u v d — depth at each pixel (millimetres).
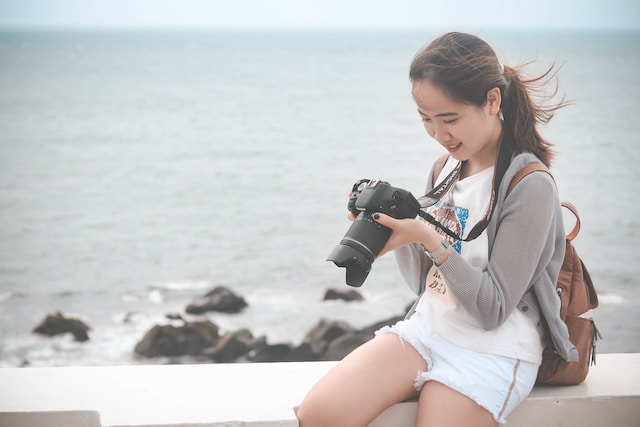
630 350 12508
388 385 1987
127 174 32062
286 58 107188
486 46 1912
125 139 42281
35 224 23516
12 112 53625
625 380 2219
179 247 20703
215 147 39125
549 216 1897
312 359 11812
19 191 28578
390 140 40719
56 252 20250
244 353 12016
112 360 12344
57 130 45750
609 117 46531
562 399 2104
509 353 1959
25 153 37656
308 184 29422
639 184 27938
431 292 2094
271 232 22109
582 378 2154
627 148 36000
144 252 20234
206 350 12062
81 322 13367
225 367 2395
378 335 2123
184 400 2148
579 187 27453
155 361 12156
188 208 25578
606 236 20500
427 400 1948
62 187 29406
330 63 97438
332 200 26531
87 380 2287
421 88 1896
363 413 1958
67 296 16531
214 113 53281
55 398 2160
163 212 25031
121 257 19750
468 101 1871
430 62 1878
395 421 2082
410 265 2172
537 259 1903
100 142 41219
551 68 2000
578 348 2094
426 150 37562
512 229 1903
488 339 1969
